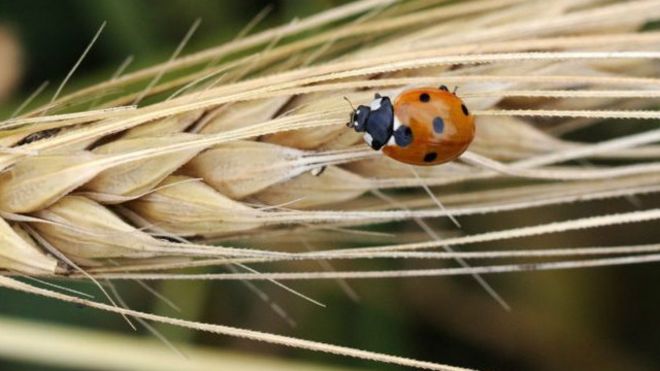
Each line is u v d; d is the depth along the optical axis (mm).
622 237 159
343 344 156
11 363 151
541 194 132
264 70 131
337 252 118
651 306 159
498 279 160
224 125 120
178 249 117
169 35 156
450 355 160
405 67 117
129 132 119
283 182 122
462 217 157
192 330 155
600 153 130
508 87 125
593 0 128
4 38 156
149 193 119
